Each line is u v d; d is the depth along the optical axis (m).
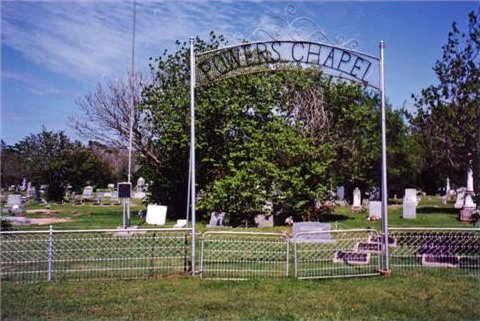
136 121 30.47
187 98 26.48
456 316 7.04
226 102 25.48
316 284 8.99
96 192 58.44
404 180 53.66
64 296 8.05
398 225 22.28
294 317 6.95
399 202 51.00
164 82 28.80
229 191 23.38
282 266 10.53
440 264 10.62
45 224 23.11
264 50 10.35
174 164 28.05
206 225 23.33
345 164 30.64
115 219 26.55
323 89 28.33
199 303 7.64
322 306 7.51
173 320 6.79
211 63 10.48
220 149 26.27
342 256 11.24
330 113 28.67
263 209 23.36
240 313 7.12
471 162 27.94
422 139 32.03
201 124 25.92
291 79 25.89
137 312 7.16
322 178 25.28
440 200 55.06
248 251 11.52
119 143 31.97
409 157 49.62
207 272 9.87
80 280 9.23
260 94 25.75
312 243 12.11
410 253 11.73
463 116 27.33
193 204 9.80
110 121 31.73
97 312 7.15
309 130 26.11
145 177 30.38
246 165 24.08
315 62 10.37
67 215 29.78
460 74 27.09
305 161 24.58
